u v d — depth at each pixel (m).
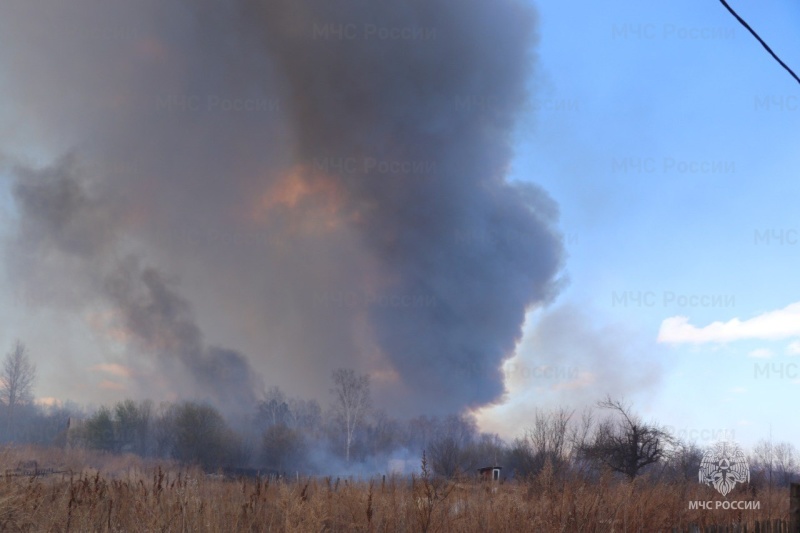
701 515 16.12
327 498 13.88
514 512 13.29
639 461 29.77
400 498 14.44
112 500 12.55
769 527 12.62
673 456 30.12
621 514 14.14
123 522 12.05
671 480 21.98
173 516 11.86
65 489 13.80
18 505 11.85
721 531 12.04
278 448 48.91
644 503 15.09
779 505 18.62
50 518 11.69
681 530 12.70
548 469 15.88
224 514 12.41
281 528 11.85
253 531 12.31
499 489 15.52
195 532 11.49
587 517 13.56
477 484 16.42
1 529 11.45
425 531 12.16
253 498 13.18
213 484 15.68
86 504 12.23
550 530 12.79
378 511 13.31
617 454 29.36
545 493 14.95
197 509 12.17
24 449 29.50
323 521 12.68
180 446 43.72
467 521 12.98
